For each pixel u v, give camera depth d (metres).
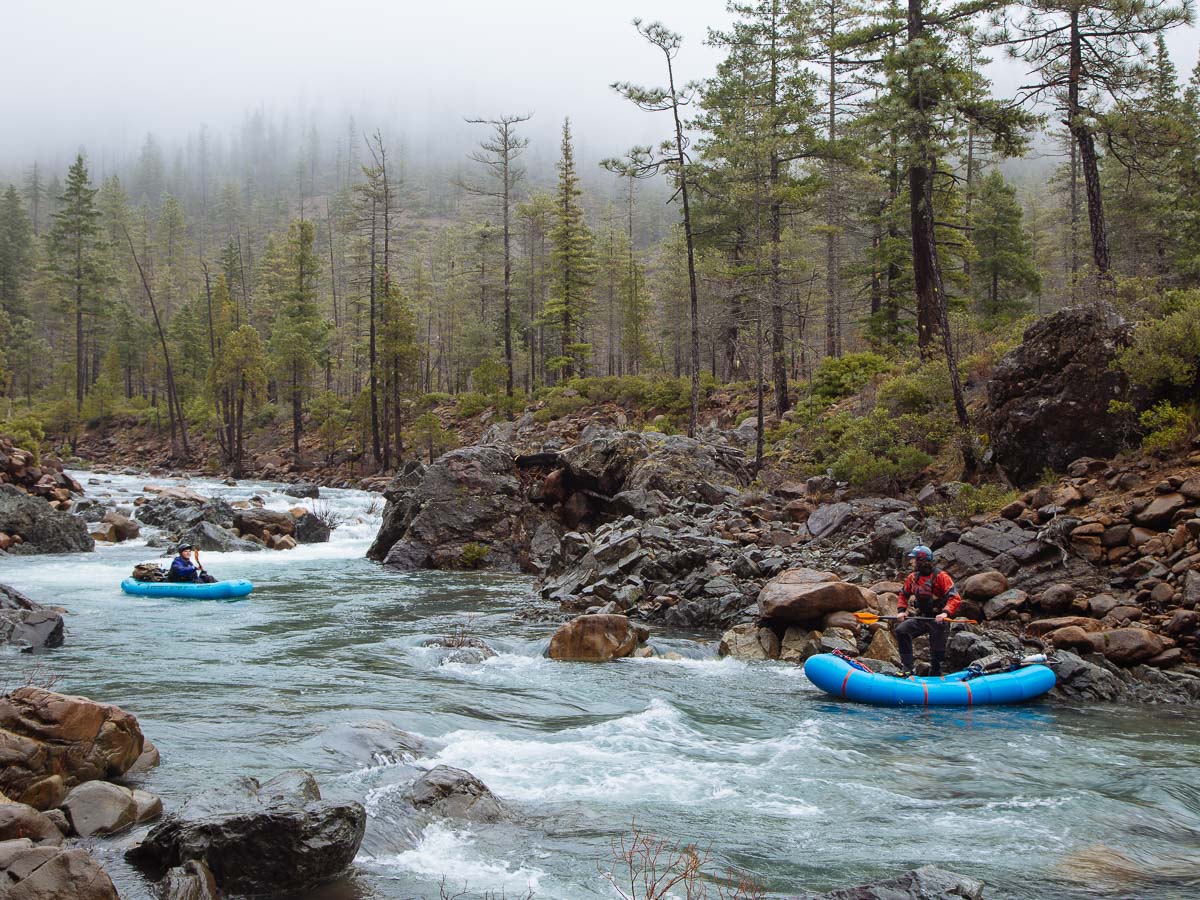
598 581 17.78
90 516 29.78
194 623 15.68
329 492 44.47
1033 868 6.04
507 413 50.62
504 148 55.03
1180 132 23.02
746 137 33.59
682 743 9.15
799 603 13.57
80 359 73.50
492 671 12.42
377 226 57.31
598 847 6.27
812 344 57.38
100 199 130.50
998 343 22.81
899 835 6.65
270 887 5.36
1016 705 11.04
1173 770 8.38
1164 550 12.98
